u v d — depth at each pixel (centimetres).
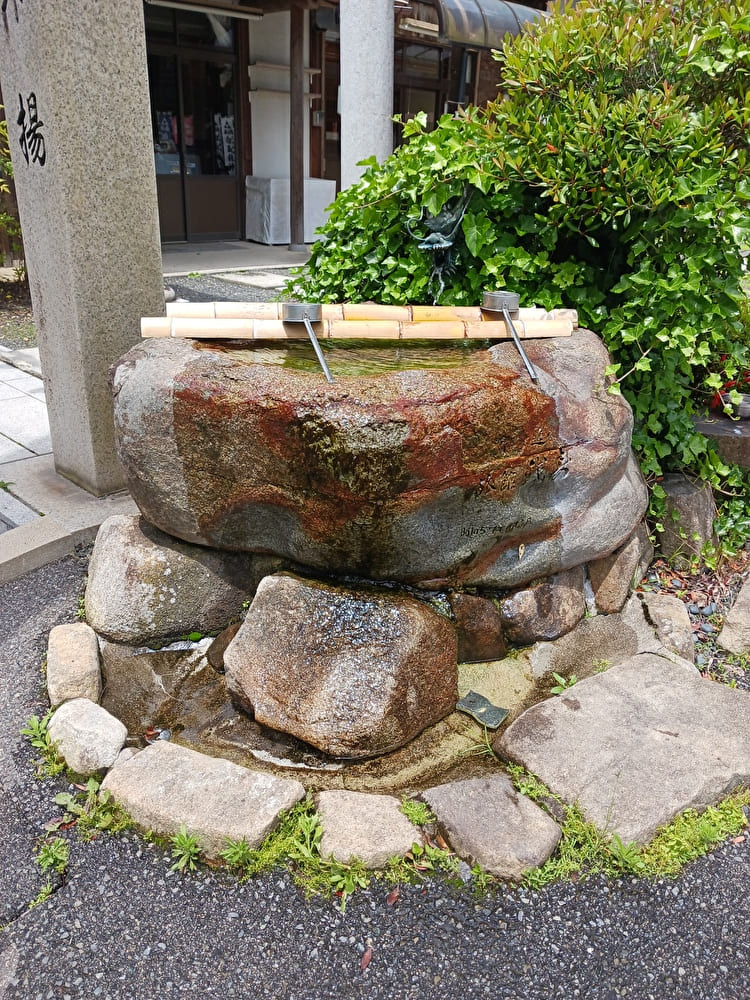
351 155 701
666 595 342
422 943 202
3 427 515
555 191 319
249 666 273
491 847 219
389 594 279
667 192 303
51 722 258
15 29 337
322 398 244
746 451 387
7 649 304
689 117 319
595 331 364
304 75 1222
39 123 343
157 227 390
